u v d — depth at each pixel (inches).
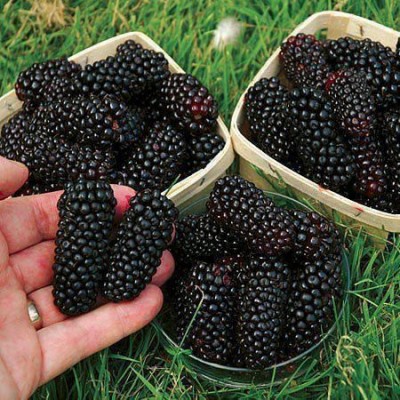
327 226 14.7
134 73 16.4
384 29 17.2
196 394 15.1
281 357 14.8
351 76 15.4
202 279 14.6
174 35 19.1
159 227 14.3
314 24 17.7
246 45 19.0
